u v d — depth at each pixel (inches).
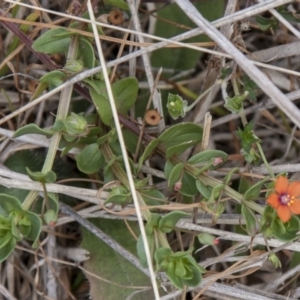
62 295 15.3
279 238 13.0
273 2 13.5
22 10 15.4
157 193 13.7
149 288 14.1
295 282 15.0
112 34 16.1
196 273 12.7
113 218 14.6
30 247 15.4
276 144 16.5
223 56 13.9
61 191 13.7
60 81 13.5
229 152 16.5
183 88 16.0
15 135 12.9
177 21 16.0
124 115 14.1
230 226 15.3
